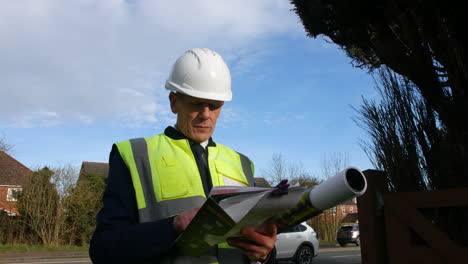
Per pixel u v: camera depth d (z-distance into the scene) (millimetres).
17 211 17156
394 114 2555
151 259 1139
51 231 16984
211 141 1535
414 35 2936
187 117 1401
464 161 2334
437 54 2904
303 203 943
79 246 17328
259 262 1382
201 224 958
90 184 18578
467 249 1711
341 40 4555
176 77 1426
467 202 1725
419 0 2857
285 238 9180
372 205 2072
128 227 1120
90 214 17984
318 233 27047
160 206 1232
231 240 1106
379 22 3275
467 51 2727
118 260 1097
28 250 14742
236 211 967
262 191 986
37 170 17344
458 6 2729
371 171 2141
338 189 855
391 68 3031
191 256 1180
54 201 17266
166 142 1388
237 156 1649
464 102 2527
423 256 1845
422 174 2482
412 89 2707
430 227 1843
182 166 1324
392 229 1979
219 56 1486
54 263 11391
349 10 3482
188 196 1273
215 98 1379
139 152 1311
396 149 2477
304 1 4473
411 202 1933
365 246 2082
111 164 1313
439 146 2455
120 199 1220
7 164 24469
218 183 1413
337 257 12594
